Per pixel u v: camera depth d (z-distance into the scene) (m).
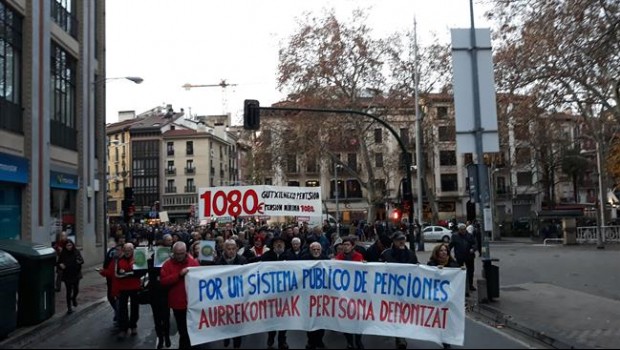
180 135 91.69
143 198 91.81
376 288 9.40
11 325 10.32
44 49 21.41
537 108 18.12
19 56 19.92
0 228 18.14
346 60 41.66
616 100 19.36
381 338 10.07
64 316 12.78
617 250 31.75
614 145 39.28
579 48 14.31
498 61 16.89
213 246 11.49
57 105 23.55
